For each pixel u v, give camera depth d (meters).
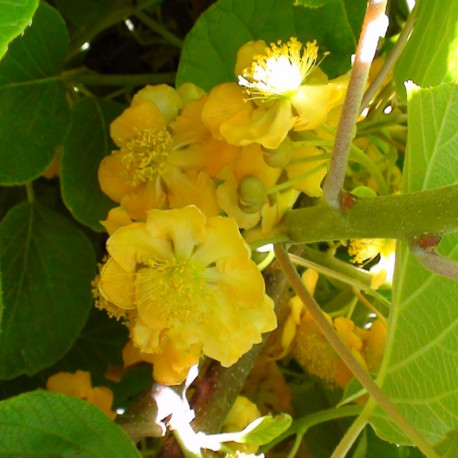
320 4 0.29
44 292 0.35
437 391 0.26
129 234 0.26
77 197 0.35
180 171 0.28
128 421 0.28
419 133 0.24
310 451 0.37
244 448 0.28
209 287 0.26
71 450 0.24
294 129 0.27
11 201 0.40
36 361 0.35
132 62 0.45
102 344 0.39
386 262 0.33
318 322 0.26
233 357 0.26
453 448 0.24
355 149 0.27
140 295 0.26
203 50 0.33
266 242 0.26
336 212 0.25
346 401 0.31
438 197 0.23
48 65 0.35
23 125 0.34
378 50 0.38
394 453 0.35
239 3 0.33
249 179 0.26
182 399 0.28
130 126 0.29
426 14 0.29
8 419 0.24
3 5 0.20
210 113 0.26
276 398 0.37
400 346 0.26
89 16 0.41
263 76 0.26
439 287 0.25
